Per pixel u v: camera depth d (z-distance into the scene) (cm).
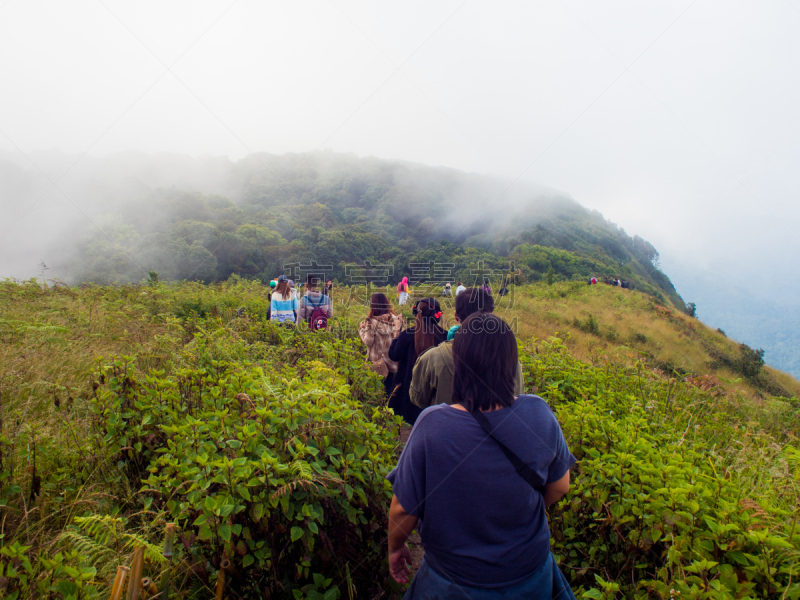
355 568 190
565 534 220
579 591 210
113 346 488
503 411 135
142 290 943
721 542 165
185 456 195
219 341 405
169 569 155
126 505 214
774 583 148
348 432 219
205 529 160
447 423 134
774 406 578
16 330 475
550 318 1598
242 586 174
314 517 174
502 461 130
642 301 2473
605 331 1580
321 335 581
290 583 182
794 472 251
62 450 239
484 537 128
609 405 366
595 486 213
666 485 196
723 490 195
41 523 181
